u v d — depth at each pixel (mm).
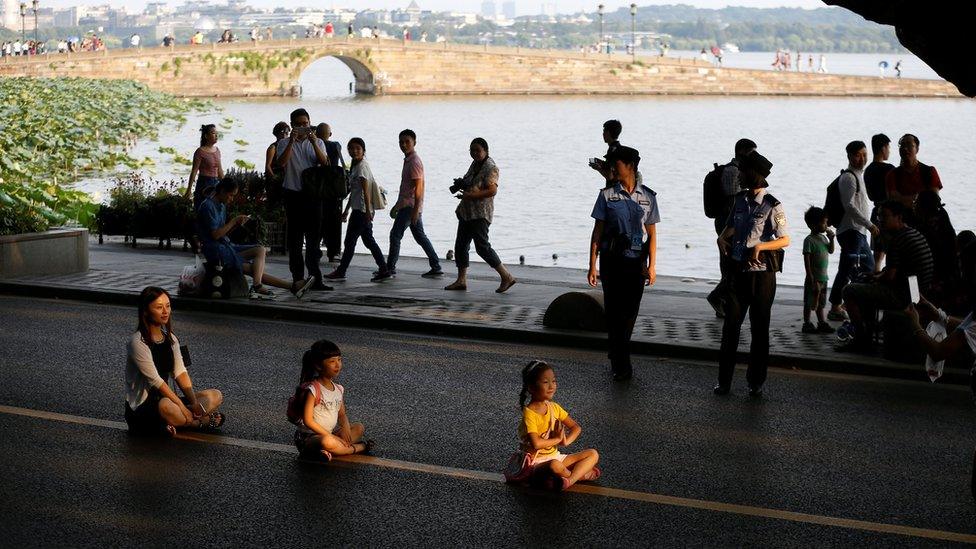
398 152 60000
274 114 90500
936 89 138375
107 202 30062
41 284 15977
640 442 9148
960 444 9133
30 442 9031
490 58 133375
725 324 10672
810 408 10227
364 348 12609
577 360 12141
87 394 10461
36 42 116750
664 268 25125
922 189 13664
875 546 7012
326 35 130500
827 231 13984
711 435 9359
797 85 139125
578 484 8133
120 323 13844
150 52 116375
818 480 8227
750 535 7172
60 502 7691
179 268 18078
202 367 11602
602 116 95688
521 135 74688
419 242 17688
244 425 9578
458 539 7078
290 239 15672
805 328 13227
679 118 94750
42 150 47312
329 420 8672
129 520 7363
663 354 12422
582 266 24812
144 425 9164
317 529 7238
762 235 10523
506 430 9477
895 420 9836
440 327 13477
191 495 7855
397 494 7910
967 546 7023
